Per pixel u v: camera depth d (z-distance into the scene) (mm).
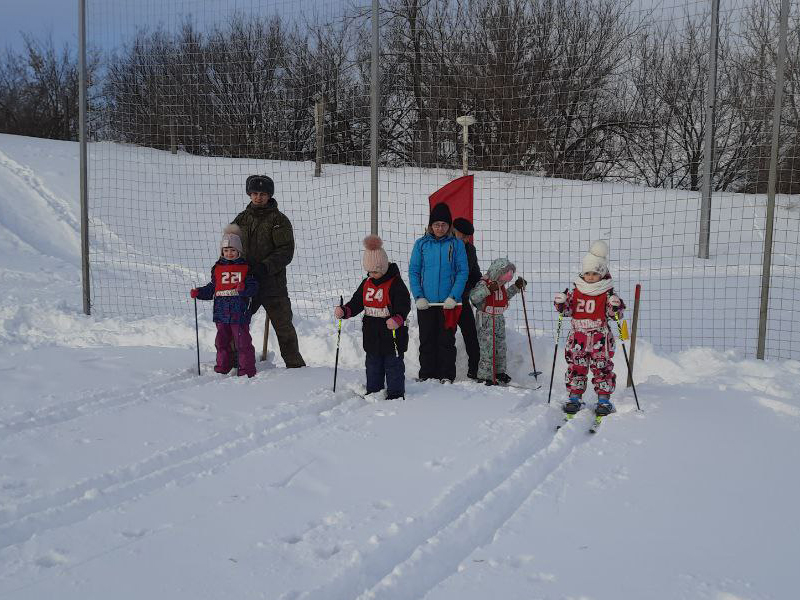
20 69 34000
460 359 6719
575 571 2979
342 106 17062
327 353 7086
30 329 8211
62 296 10055
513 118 12508
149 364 6711
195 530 3422
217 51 14898
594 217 14891
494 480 4090
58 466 4254
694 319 8430
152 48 14727
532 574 2959
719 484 3857
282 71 15719
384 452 4410
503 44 11719
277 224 6453
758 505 3604
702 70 14609
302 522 3496
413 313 7578
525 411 5223
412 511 3578
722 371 5844
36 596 2855
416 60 13906
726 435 4594
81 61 8531
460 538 3303
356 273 12586
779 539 3250
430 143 14172
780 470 4043
